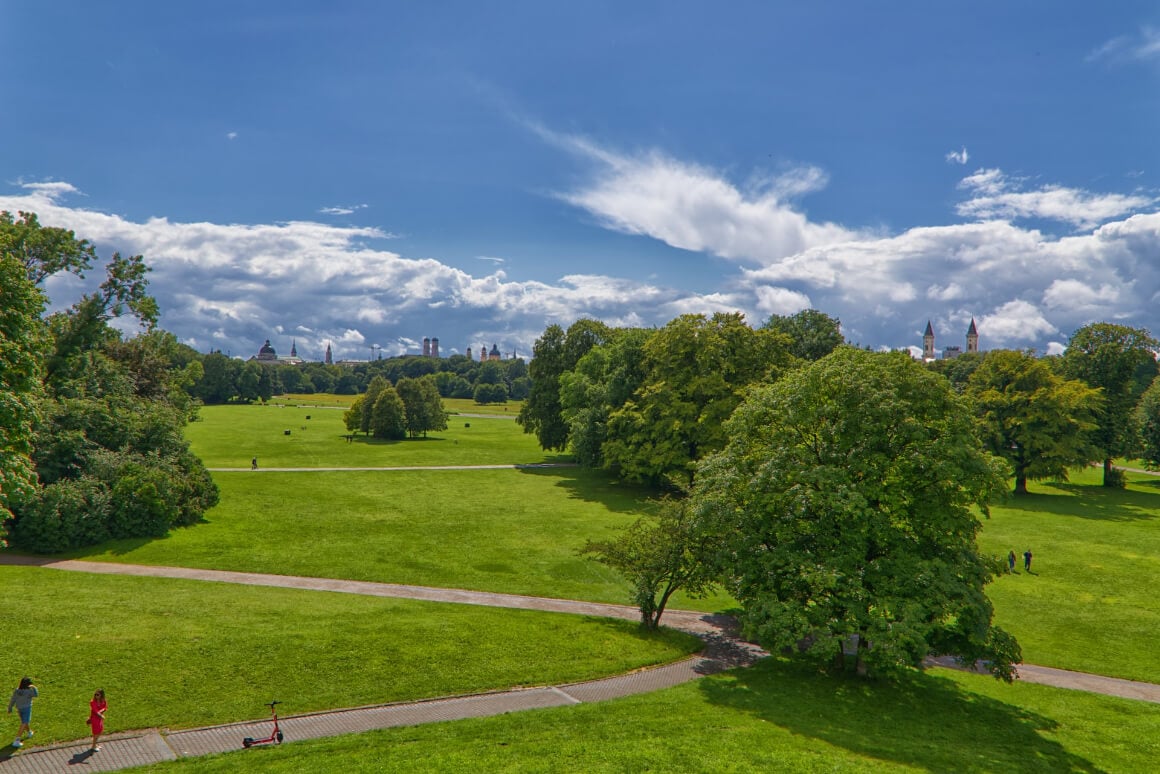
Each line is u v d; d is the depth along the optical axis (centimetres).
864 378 2636
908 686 2544
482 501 6084
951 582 2333
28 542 3844
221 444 9581
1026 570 4394
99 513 4066
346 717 2028
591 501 6150
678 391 6288
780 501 2616
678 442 6184
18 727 1831
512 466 8381
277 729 1839
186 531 4522
